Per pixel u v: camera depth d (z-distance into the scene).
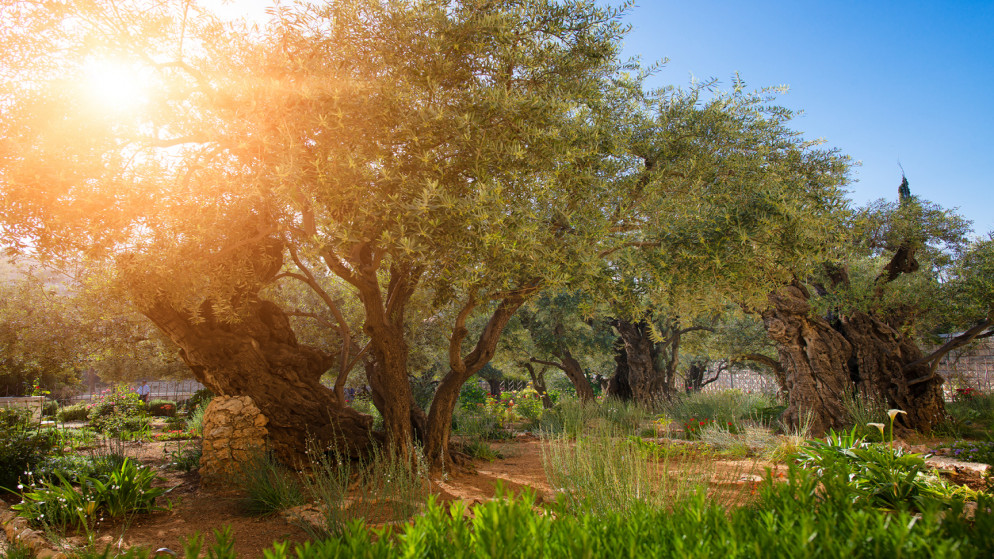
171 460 8.49
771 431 10.50
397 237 5.30
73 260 5.99
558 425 12.70
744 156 7.73
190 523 5.29
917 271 12.40
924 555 1.68
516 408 15.94
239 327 7.56
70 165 5.06
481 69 6.66
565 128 6.33
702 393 15.09
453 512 2.14
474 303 7.11
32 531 4.60
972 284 10.73
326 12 6.10
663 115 7.90
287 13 5.96
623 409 14.41
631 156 7.77
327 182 5.32
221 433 7.10
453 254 5.38
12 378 17.28
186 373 17.48
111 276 6.36
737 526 1.95
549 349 20.39
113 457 6.80
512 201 5.70
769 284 6.79
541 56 6.77
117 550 4.34
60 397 20.81
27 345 12.00
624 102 8.05
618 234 7.28
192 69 5.86
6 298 12.55
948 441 9.54
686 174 7.46
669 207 6.79
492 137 5.93
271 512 5.56
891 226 11.50
